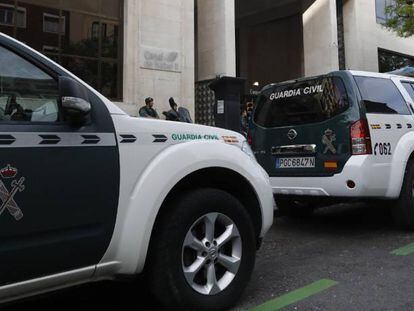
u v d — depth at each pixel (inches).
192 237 140.9
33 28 478.6
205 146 147.1
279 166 259.4
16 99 115.7
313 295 163.5
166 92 561.0
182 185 145.9
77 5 506.3
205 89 637.3
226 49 618.5
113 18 531.2
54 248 116.0
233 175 155.1
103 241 124.5
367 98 238.8
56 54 491.8
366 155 229.5
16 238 110.3
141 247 129.7
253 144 274.7
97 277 127.0
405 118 252.4
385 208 323.6
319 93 247.6
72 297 165.9
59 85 117.2
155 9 555.5
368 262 202.2
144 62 544.7
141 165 132.4
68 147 118.9
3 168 108.1
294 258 212.2
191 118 577.0
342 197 235.1
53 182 115.7
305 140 248.2
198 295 140.3
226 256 149.7
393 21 659.4
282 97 265.7
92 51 515.5
